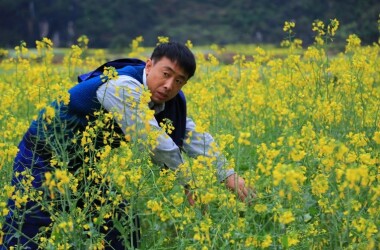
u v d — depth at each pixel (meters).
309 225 3.82
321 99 5.65
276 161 4.87
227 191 3.92
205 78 7.38
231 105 6.49
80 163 4.16
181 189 4.44
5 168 4.28
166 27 44.47
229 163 4.12
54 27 46.06
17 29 46.06
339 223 3.85
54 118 3.81
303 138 4.39
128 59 4.26
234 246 3.62
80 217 3.70
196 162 3.86
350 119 5.48
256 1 44.06
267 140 5.83
